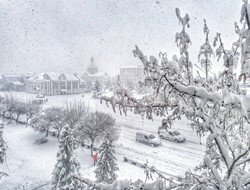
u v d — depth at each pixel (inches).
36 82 3267.7
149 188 124.4
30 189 665.6
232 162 118.1
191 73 126.0
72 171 580.1
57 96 2923.2
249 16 92.0
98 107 1813.5
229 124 142.4
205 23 133.9
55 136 1157.7
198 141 928.3
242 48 97.1
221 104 93.2
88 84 3811.5
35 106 1536.7
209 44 135.6
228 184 112.7
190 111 122.0
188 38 113.2
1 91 3590.1
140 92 120.1
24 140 1102.4
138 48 106.7
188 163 703.7
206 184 123.0
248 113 99.0
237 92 118.0
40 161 864.3
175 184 131.7
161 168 674.8
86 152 924.6
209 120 114.6
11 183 700.0
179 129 1082.7
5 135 1184.2
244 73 91.8
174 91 112.1
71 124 1095.0
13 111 1498.5
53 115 1145.4
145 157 786.2
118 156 810.2
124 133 1130.7
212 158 149.7
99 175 561.6
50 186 681.6
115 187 127.3
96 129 905.5
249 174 122.0
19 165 828.6
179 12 113.9
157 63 105.7
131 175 649.6
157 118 1461.6
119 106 113.0
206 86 135.6
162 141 964.6
